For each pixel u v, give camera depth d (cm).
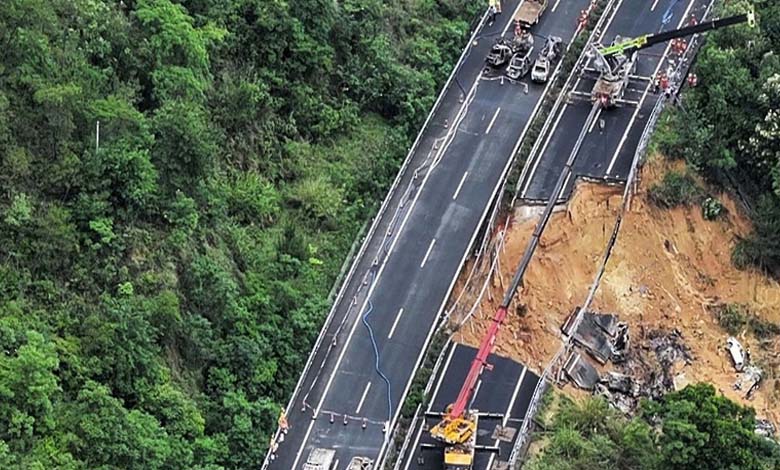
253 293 9688
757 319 11188
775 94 11294
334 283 10250
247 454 9038
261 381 9388
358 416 9538
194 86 9919
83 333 8488
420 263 10506
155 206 9256
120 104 9238
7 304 8319
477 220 10775
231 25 10712
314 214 10519
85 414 8112
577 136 11469
